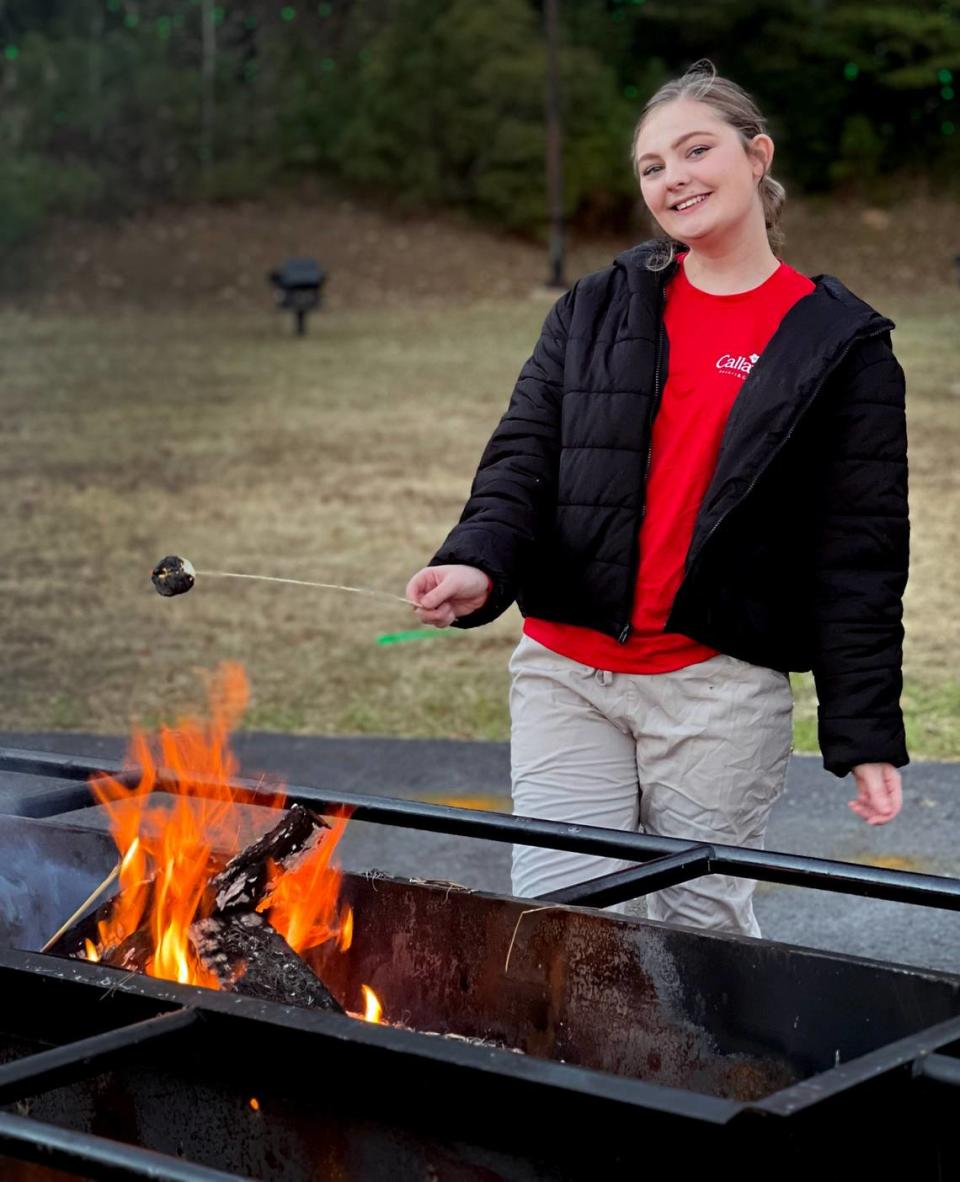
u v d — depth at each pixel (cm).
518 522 260
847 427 247
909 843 431
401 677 598
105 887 245
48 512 932
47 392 1473
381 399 1417
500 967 217
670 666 260
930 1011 186
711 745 260
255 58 2686
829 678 249
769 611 254
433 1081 163
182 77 2581
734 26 2802
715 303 256
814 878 208
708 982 202
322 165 2642
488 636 664
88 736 524
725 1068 201
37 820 263
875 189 2719
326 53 2731
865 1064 158
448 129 2597
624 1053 209
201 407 1379
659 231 272
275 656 629
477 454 1134
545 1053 213
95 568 789
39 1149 154
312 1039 169
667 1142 153
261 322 2077
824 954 195
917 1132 163
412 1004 224
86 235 2372
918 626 664
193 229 2433
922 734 520
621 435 255
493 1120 162
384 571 780
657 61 2783
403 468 1079
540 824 225
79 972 186
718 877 268
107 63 2553
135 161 2528
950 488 970
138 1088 184
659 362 256
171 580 238
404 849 434
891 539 248
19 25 2620
